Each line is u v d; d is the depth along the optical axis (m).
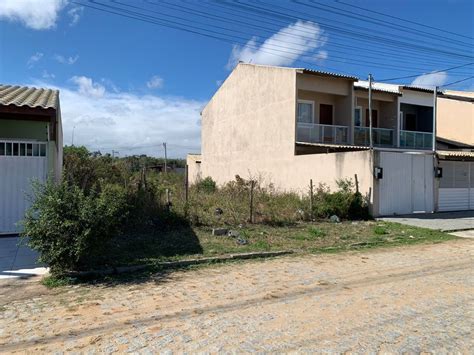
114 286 6.70
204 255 8.87
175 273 7.63
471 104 26.66
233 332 4.68
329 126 21.81
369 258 9.27
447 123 28.12
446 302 5.86
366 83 25.92
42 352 4.18
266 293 6.36
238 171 25.34
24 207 10.09
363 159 15.88
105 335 4.61
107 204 7.42
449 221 15.30
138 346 4.30
